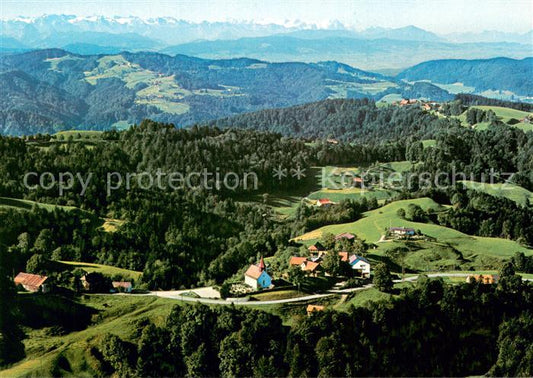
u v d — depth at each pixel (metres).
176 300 136.88
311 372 112.75
